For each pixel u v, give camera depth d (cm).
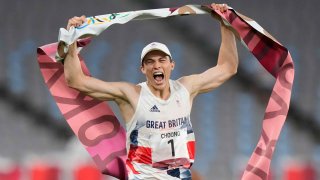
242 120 5000
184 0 5741
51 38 5594
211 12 1933
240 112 5031
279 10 5725
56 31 5625
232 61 1877
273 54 1944
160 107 1745
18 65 5403
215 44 5497
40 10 5697
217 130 4959
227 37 1897
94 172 3394
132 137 1756
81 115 1925
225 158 4794
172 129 1750
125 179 1919
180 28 5575
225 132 4950
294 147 4812
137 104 1739
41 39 5572
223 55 1886
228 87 5125
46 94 5212
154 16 1908
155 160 1745
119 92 1753
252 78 5141
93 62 5366
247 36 1927
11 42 5522
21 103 5150
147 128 1739
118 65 5366
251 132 4950
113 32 5522
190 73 5316
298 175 3756
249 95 5097
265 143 1872
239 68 5178
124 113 1773
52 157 4272
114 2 5738
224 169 4716
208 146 4875
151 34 5538
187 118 1772
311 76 5350
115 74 5331
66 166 3919
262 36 1933
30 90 5250
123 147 1920
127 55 5425
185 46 5466
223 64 1873
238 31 1916
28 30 5597
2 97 5191
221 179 4656
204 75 1836
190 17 5609
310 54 5481
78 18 1802
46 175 3566
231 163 4753
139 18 1900
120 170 1923
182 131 1761
